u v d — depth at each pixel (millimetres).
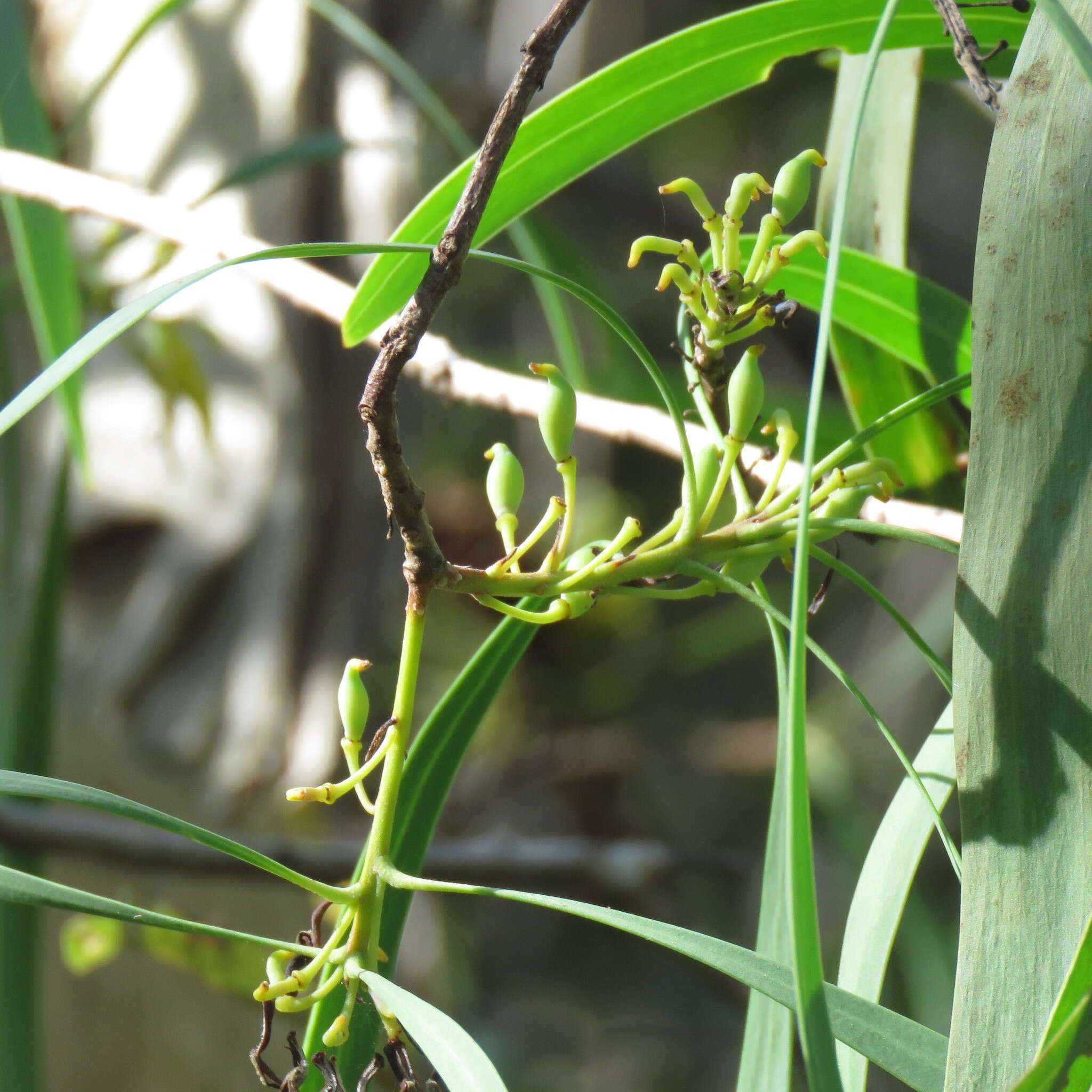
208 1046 1037
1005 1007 346
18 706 667
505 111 348
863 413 466
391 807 361
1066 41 329
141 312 345
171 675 1172
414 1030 348
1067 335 356
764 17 401
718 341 368
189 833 352
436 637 1535
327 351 1202
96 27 1150
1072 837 350
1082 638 352
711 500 369
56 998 997
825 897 1312
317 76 1147
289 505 1187
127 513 1176
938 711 1312
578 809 1588
